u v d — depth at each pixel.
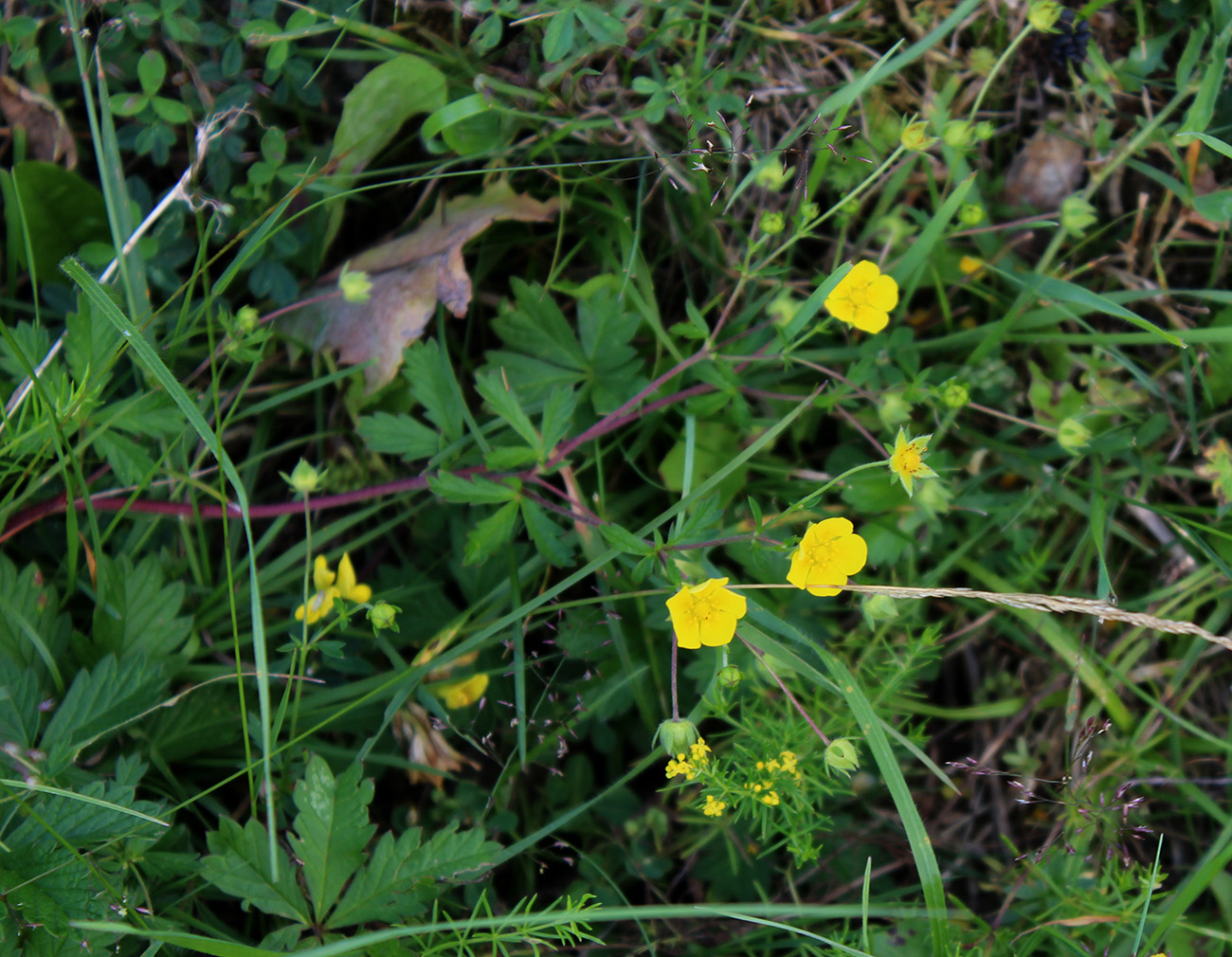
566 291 0.36
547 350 0.36
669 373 0.34
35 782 0.30
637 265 0.36
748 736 0.35
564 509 0.33
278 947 0.31
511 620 0.32
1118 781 0.36
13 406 0.33
